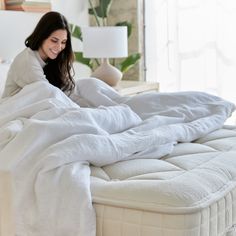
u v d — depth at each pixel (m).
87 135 1.54
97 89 2.32
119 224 1.28
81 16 4.11
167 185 1.31
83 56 3.44
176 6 3.99
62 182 1.38
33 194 1.41
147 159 1.66
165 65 4.12
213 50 3.91
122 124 1.85
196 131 1.95
